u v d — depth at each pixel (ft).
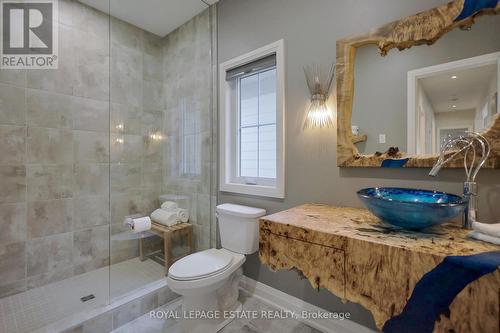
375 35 4.22
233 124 6.91
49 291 5.98
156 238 7.61
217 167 7.08
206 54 7.32
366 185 4.46
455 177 3.65
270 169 6.18
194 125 7.72
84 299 5.58
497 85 3.34
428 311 2.44
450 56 3.66
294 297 5.51
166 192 8.63
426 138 3.86
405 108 4.04
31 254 6.14
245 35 6.28
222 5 6.86
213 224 7.14
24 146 6.06
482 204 3.49
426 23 3.76
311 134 5.11
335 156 4.79
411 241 2.80
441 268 2.37
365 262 2.83
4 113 5.79
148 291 5.71
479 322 2.19
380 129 4.27
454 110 3.63
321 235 3.21
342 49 4.56
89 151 7.14
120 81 7.78
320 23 4.93
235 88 6.88
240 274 6.42
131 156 8.05
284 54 5.47
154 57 8.63
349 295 2.97
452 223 3.58
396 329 2.64
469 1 3.42
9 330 4.61
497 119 3.30
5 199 5.80
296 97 5.32
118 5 7.10
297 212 4.26
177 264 5.01
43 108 6.33
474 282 2.22
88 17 7.09
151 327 5.06
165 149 8.74
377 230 3.23
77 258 6.86
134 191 8.11
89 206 7.12
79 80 6.93
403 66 4.05
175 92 8.39
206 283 4.63
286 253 3.58
